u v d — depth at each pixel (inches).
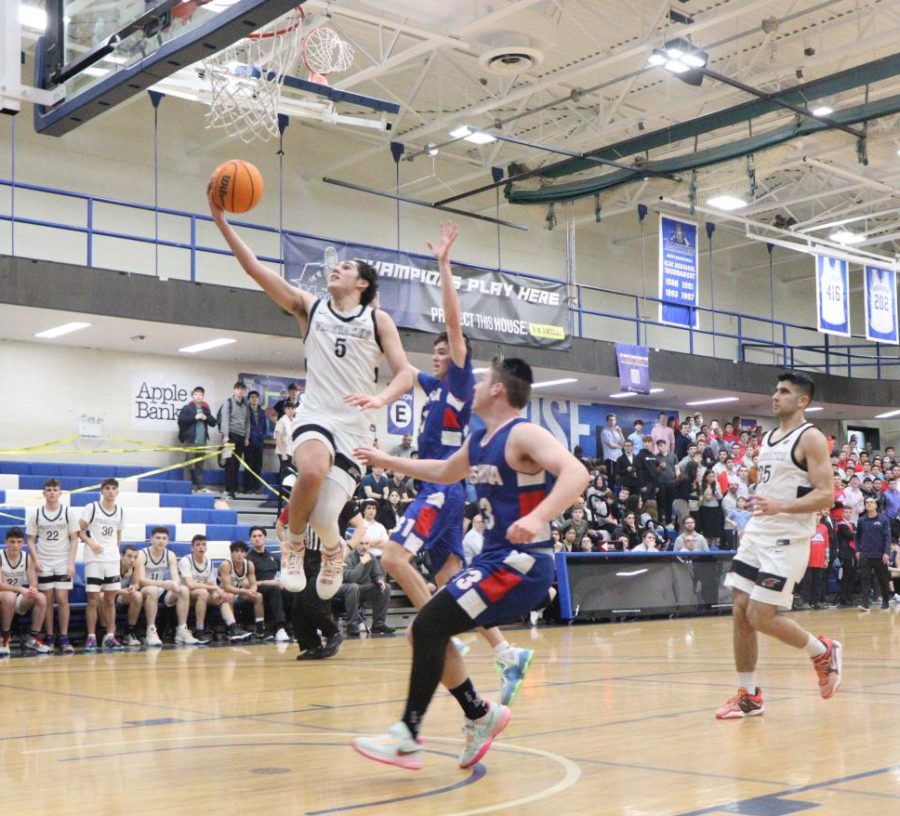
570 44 746.2
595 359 813.2
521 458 162.2
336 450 202.5
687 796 149.5
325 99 549.3
